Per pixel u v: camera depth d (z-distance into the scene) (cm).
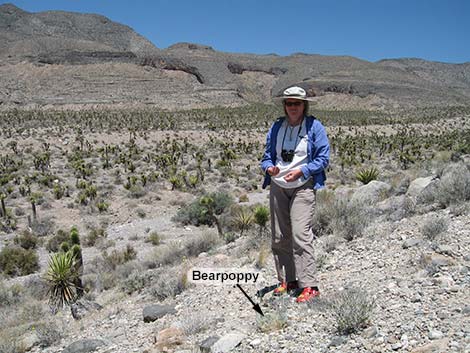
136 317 707
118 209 3753
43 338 743
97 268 1759
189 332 540
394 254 625
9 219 3362
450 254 563
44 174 5469
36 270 2189
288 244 567
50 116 13088
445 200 820
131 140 8806
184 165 6600
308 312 490
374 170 1695
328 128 12775
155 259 1360
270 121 13262
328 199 1155
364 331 417
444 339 371
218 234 1633
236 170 6162
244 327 507
